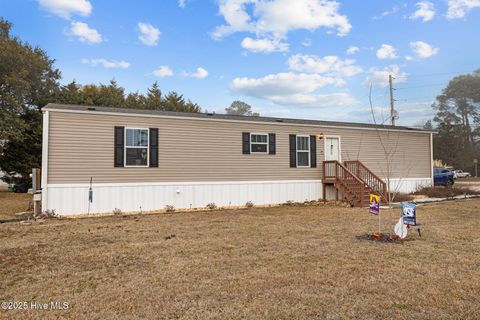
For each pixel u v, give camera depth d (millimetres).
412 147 16609
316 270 4324
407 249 5426
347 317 2975
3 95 19188
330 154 14414
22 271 4402
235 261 4777
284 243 5922
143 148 11039
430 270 4301
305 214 9969
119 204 10625
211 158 12070
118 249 5555
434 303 3277
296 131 13727
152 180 11125
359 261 4723
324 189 14047
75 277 4145
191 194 11680
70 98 23469
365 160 15164
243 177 12609
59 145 9914
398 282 3865
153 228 7605
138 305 3268
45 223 8531
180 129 11617
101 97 25922
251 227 7664
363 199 12008
